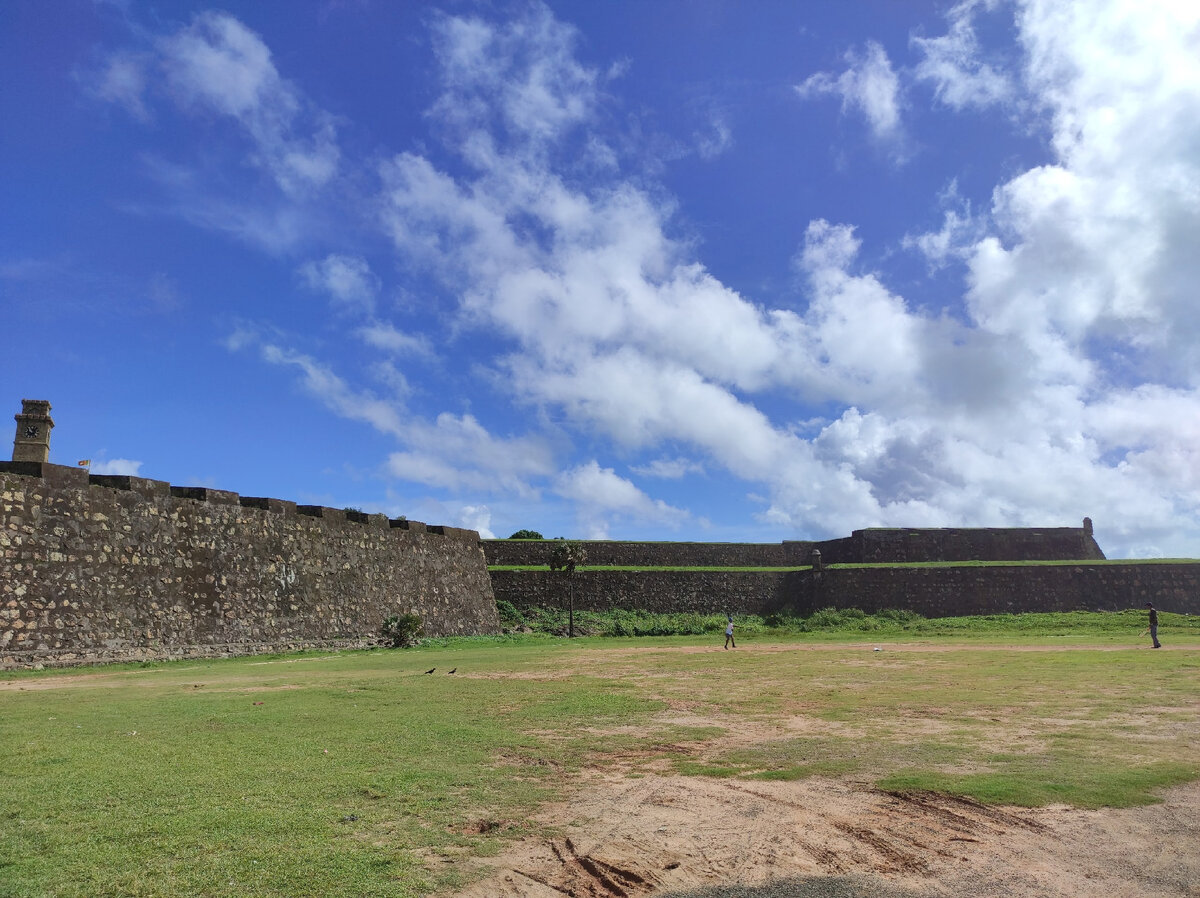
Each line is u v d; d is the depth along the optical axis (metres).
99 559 24.56
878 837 6.78
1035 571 49.97
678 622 51.72
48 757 9.31
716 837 6.83
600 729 11.92
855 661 23.80
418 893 5.59
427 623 42.25
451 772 9.00
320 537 35.22
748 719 12.79
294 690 16.41
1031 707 13.36
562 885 5.79
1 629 21.33
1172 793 7.84
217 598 28.66
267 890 5.55
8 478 22.47
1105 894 5.52
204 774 8.61
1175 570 48.88
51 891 5.43
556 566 47.81
